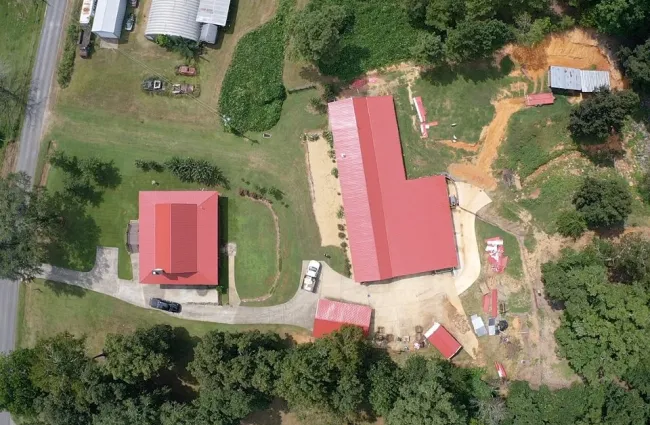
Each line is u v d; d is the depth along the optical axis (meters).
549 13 68.50
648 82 66.94
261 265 70.62
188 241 67.69
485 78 69.69
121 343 64.50
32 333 73.81
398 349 69.31
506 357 68.50
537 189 69.38
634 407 63.69
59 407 65.88
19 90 73.44
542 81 69.50
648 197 69.12
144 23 71.75
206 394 64.62
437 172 69.69
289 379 61.56
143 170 71.69
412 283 69.38
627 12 63.78
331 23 62.97
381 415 69.00
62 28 73.00
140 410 64.81
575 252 68.31
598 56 69.75
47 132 73.06
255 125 70.56
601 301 63.38
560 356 67.94
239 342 65.06
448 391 64.56
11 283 74.25
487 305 68.75
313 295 70.19
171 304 70.75
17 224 65.12
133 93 71.94
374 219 67.19
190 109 71.38
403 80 70.19
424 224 67.69
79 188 72.00
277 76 70.38
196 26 69.50
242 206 70.94
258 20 70.75
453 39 64.50
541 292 68.50
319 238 70.19
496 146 69.44
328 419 69.25
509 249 69.00
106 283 72.31
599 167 69.75
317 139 70.31
